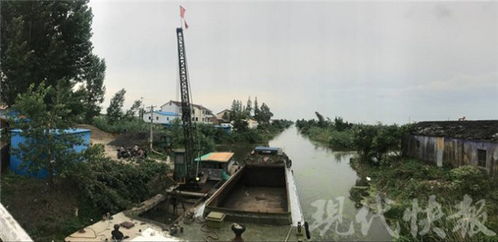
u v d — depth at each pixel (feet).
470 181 35.29
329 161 84.94
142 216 32.42
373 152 67.15
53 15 48.32
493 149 40.75
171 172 48.93
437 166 51.60
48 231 23.82
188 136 49.44
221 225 27.32
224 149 111.65
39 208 25.57
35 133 26.99
